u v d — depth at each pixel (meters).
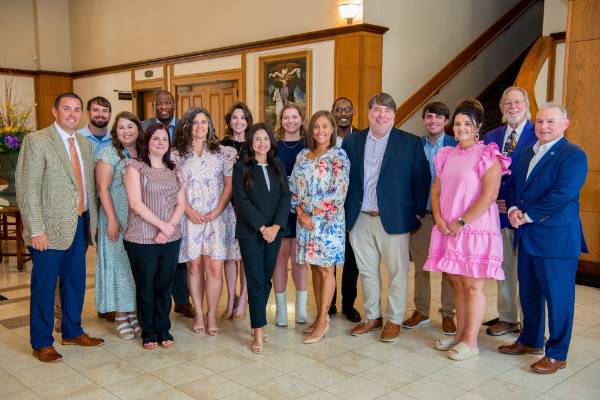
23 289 5.07
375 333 3.89
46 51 11.67
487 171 3.26
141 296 3.55
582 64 4.96
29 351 3.54
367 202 3.73
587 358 3.42
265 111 8.02
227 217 3.91
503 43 9.26
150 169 3.46
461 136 3.38
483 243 3.30
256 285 3.52
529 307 3.41
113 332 3.91
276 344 3.67
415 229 3.73
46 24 11.63
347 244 4.08
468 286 3.41
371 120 3.66
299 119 4.01
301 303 4.05
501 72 9.27
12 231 7.79
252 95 8.20
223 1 8.53
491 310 4.39
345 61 6.89
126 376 3.17
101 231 3.73
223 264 4.15
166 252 3.51
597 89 4.89
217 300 3.85
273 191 3.57
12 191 5.71
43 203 3.29
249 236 3.50
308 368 3.28
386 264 3.73
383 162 3.62
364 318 3.99
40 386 3.04
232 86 8.58
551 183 3.19
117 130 3.64
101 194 3.60
